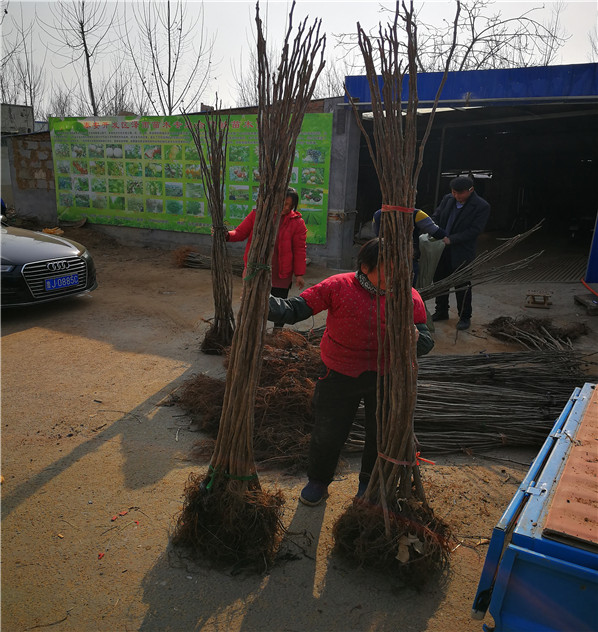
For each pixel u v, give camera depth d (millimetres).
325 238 9406
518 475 3326
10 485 3053
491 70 7203
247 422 2445
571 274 9258
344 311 2531
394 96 2160
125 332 5852
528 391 4148
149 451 3463
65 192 11656
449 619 2232
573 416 2564
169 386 4465
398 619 2227
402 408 2312
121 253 10602
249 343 2395
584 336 5938
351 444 3529
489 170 15680
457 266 5898
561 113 10562
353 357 2596
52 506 2879
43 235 7043
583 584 1616
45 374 4645
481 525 2840
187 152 10234
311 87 2281
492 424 3674
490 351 5492
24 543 2598
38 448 3453
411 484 2465
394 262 2197
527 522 1756
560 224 16016
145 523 2768
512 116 11188
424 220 5508
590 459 2090
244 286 2402
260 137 2324
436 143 14711
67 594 2305
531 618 1711
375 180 13344
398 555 2377
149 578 2406
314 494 2934
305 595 2336
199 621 2189
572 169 15766
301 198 9336
